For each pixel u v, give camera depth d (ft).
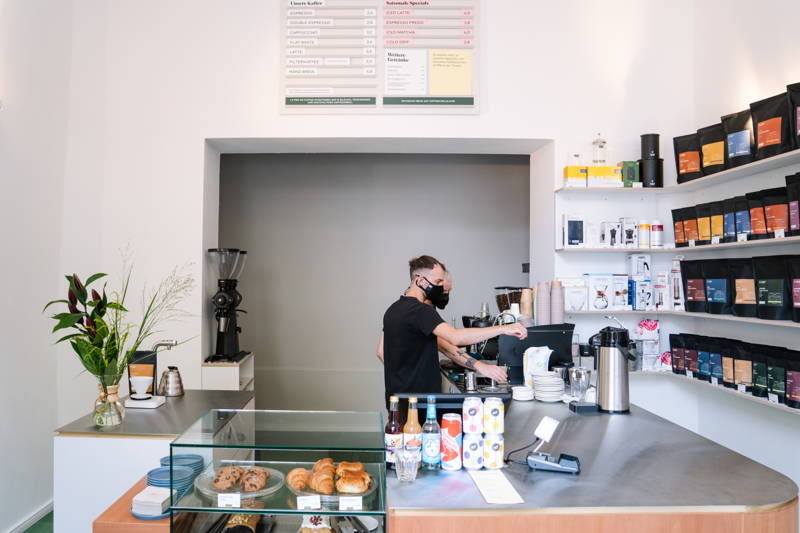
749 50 11.28
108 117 13.00
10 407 10.82
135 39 13.05
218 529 5.40
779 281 9.28
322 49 13.00
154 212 12.99
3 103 10.64
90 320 8.50
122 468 8.22
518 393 9.15
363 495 5.25
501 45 13.15
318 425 6.08
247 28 13.07
